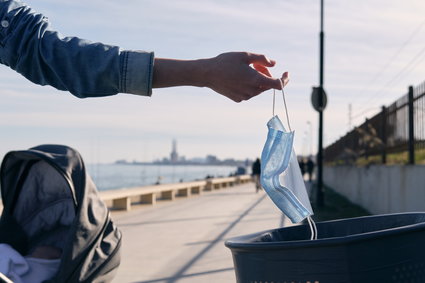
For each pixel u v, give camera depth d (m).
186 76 1.49
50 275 5.09
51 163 5.16
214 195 30.47
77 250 4.89
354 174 22.52
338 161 33.91
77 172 5.23
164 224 14.26
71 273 4.87
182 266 8.26
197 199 26.20
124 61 1.43
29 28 1.47
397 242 1.96
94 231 5.04
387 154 16.41
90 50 1.45
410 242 1.98
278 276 2.03
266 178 1.97
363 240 1.90
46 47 1.46
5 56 1.50
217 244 10.50
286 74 1.94
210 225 13.89
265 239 2.51
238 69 1.48
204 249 9.89
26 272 4.95
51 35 1.48
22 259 4.95
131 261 8.73
